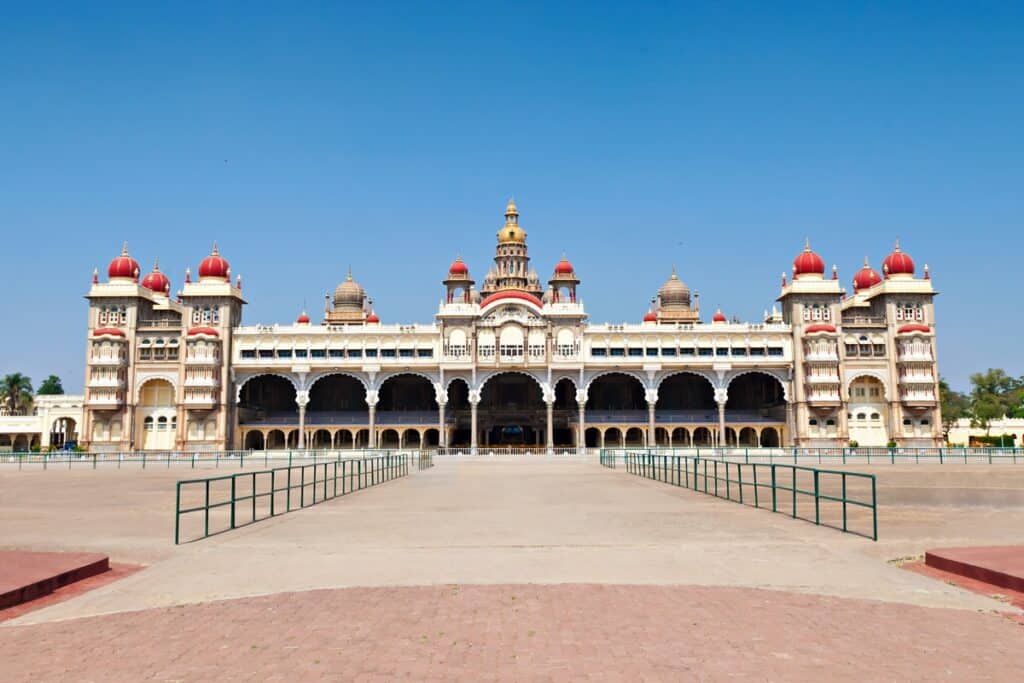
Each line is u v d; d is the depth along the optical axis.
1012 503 33.75
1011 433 124.62
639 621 13.45
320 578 17.36
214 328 100.62
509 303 101.50
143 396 102.81
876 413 102.69
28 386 142.88
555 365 100.00
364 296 126.31
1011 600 15.23
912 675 10.74
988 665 11.16
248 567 18.70
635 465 60.16
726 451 81.25
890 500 35.19
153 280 115.00
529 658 11.46
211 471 63.34
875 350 102.88
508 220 128.88
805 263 103.56
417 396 111.88
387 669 11.03
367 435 106.75
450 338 101.06
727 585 16.38
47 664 11.51
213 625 13.52
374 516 28.81
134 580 17.39
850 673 10.80
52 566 18.02
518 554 20.19
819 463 71.00
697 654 11.62
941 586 16.38
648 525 25.80
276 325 102.19
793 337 101.56
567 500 35.00
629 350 101.38
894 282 103.50
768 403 110.62
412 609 14.39
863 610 14.30
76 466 72.75
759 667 11.04
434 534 23.94
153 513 30.72
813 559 19.34
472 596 15.41
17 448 115.81
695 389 112.62
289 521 27.33
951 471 59.38
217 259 103.19
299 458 77.56
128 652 12.03
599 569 18.12
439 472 60.16
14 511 31.75
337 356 101.38
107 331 100.31
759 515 28.56
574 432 109.62
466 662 11.30
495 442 113.75
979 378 129.75
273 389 111.44
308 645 12.23
